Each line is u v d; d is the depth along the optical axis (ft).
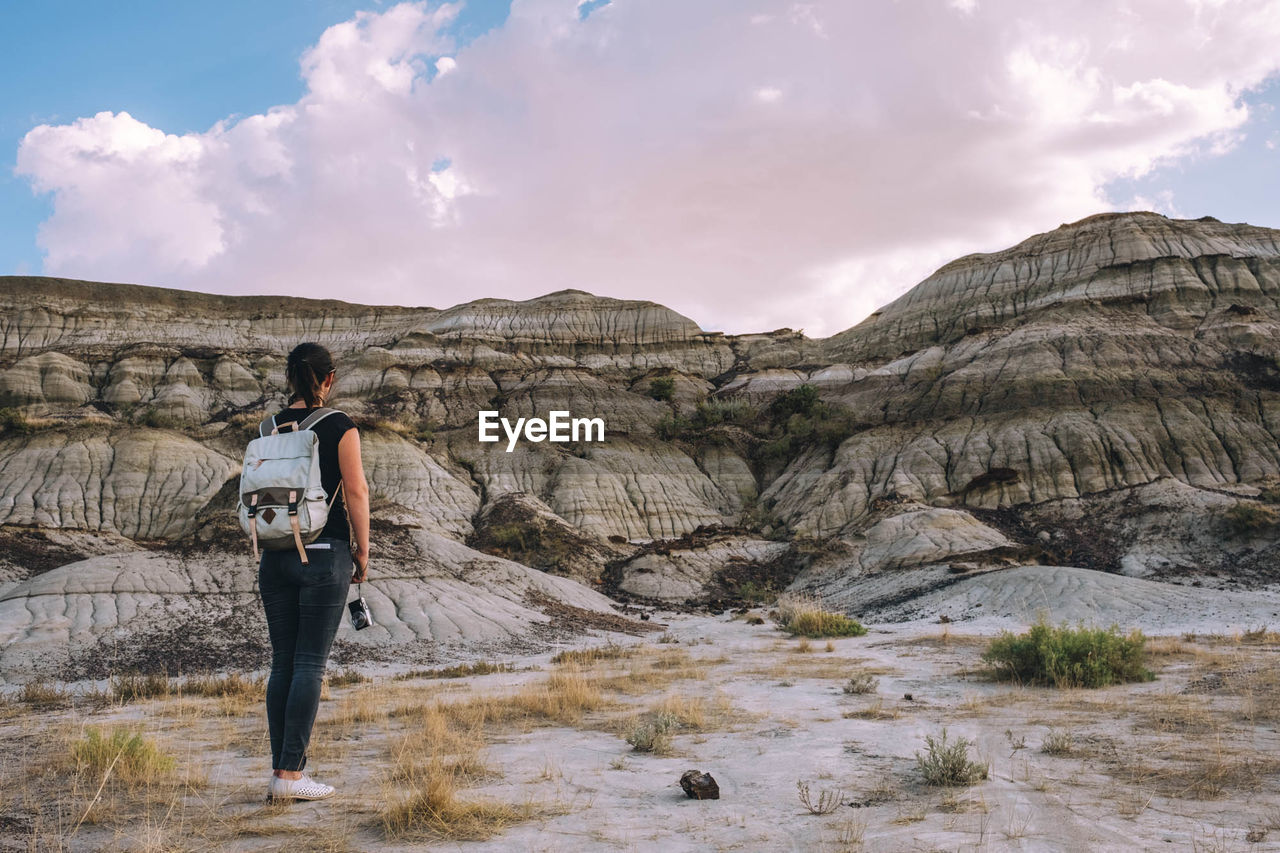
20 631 85.71
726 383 393.29
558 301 482.28
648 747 25.04
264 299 463.83
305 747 16.29
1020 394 262.26
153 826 14.24
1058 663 45.09
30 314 394.52
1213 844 13.12
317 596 15.74
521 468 266.98
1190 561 156.04
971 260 424.87
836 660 68.49
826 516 225.35
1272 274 332.80
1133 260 352.90
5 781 18.70
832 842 13.71
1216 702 32.55
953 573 151.53
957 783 18.88
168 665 80.43
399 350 391.45
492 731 29.91
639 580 181.78
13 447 250.78
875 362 356.18
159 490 241.55
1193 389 249.96
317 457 15.71
